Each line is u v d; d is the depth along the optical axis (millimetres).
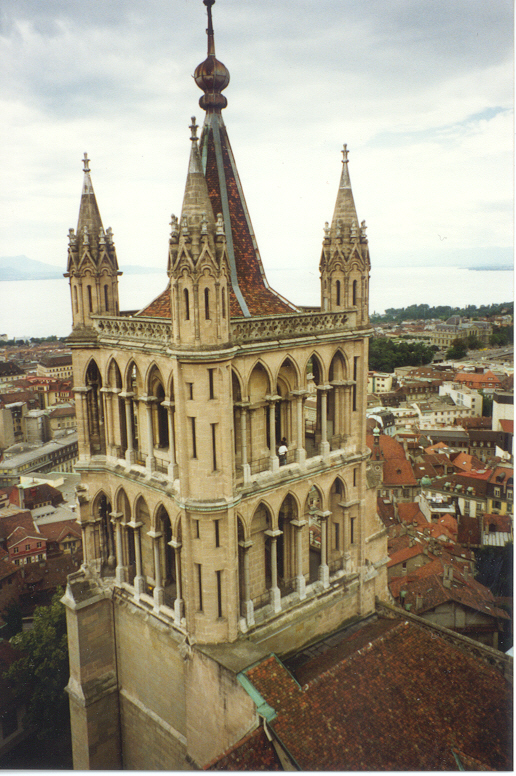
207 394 35406
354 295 44844
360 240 44469
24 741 82750
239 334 37281
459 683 38469
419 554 116312
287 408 42469
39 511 176500
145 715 44969
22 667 81000
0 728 80438
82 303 44969
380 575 50406
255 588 41969
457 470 190500
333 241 44469
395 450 193875
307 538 44719
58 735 78500
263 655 36969
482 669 39688
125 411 44875
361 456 46188
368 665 38281
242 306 40594
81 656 46031
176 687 41406
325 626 44875
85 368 45625
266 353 38938
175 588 44250
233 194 42719
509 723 36094
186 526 37250
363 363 45844
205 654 37344
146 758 45750
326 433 45344
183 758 41625
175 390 35781
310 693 35375
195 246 33781
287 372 41625
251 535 41156
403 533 127750
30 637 81250
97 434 47312
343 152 44125
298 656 42438
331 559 47406
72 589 46125
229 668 35719
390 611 48688
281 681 35531
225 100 42219
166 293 42875
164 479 40188
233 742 36406
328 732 33594
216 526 37281
